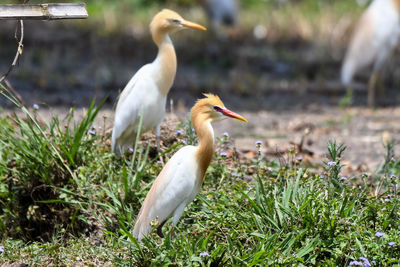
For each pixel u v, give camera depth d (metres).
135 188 8.92
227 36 29.62
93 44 26.11
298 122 16.28
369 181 10.33
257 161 9.37
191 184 7.63
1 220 9.14
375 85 23.06
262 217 7.65
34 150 9.47
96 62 23.62
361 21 21.17
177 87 21.25
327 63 25.77
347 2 36.66
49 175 9.34
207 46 27.38
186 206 8.44
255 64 25.28
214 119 7.74
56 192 9.32
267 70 24.72
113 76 21.81
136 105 9.84
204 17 32.34
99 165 9.52
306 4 36.88
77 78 21.23
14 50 24.72
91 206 8.89
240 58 25.69
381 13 20.20
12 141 9.64
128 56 25.25
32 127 9.97
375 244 6.95
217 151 10.51
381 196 8.17
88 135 9.93
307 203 7.44
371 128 16.50
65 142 9.55
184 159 7.66
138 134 9.21
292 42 29.16
